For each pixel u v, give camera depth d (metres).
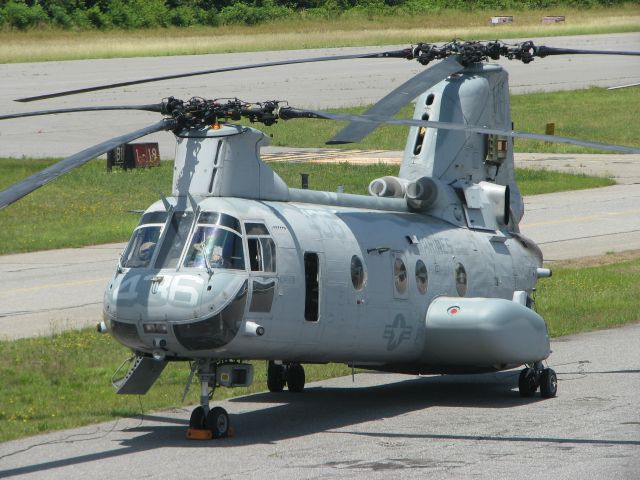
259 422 55.28
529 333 59.69
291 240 52.56
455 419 55.84
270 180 55.12
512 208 69.88
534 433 51.78
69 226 130.62
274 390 64.62
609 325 84.88
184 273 49.12
